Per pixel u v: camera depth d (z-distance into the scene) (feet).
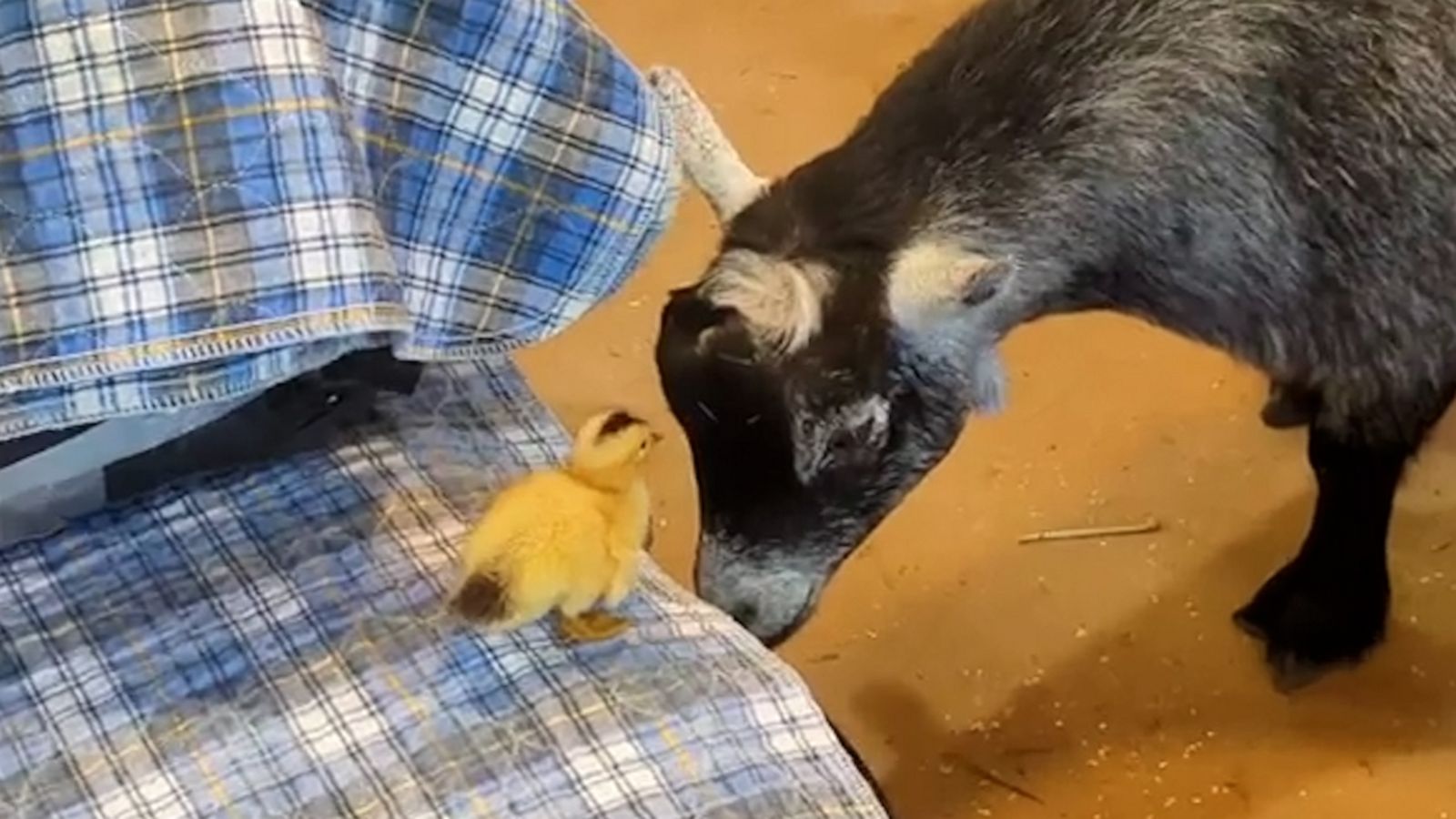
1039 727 4.09
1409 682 4.12
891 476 3.66
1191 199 3.71
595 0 5.94
